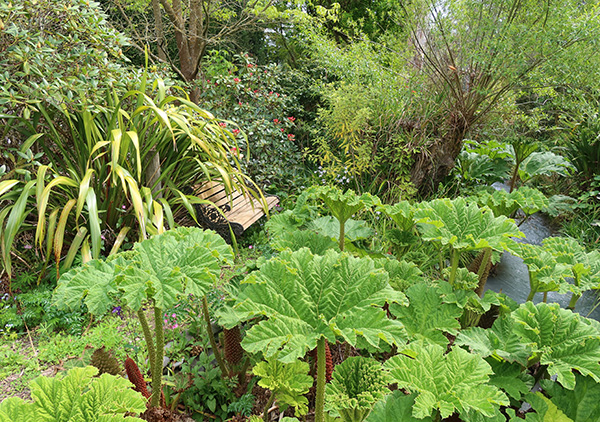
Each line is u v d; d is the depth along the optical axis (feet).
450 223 6.82
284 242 7.29
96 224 9.18
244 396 6.11
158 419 4.71
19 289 9.75
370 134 16.76
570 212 16.05
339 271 4.45
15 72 9.66
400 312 6.14
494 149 15.96
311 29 23.45
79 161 11.26
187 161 13.01
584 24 13.39
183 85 16.42
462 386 4.35
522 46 14.11
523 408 6.19
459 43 15.88
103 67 11.00
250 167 16.89
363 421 4.50
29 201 10.18
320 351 4.13
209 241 5.22
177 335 7.97
